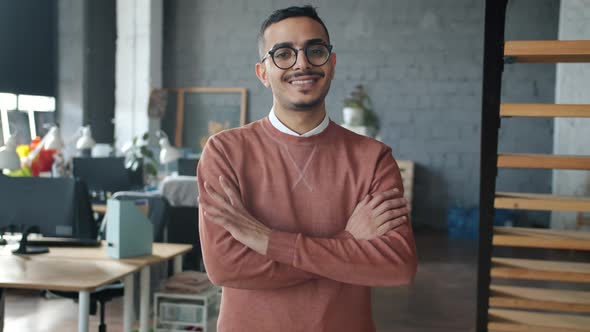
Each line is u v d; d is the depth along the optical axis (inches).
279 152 57.1
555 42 72.4
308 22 54.3
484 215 80.7
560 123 271.1
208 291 130.1
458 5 332.8
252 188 56.8
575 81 254.7
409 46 338.3
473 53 332.5
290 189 56.5
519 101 327.9
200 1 361.7
